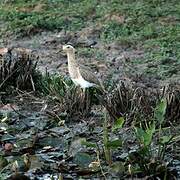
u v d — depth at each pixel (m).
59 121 12.97
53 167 10.19
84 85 13.91
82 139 10.85
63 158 10.67
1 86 15.08
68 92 14.01
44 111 13.73
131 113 12.75
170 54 18.70
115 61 18.42
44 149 11.08
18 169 10.05
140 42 19.62
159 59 18.28
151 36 19.94
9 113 13.43
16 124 12.79
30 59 15.92
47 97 14.45
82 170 9.95
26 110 13.95
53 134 12.00
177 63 18.08
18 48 19.64
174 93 13.17
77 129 12.53
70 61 14.08
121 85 14.11
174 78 17.17
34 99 14.61
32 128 12.37
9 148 11.04
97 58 18.69
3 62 15.50
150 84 16.62
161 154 10.17
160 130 10.95
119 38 20.02
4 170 9.99
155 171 9.79
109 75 17.22
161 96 13.64
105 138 10.15
